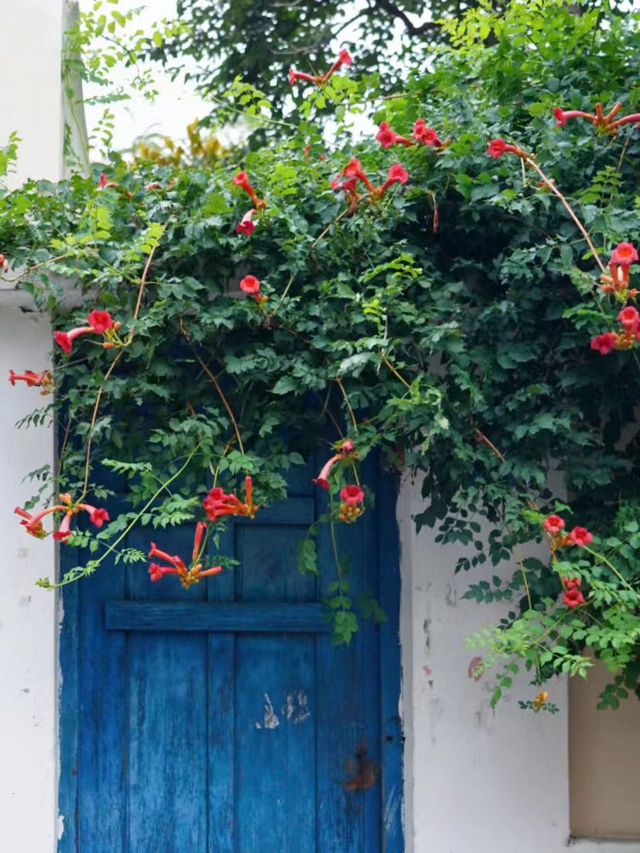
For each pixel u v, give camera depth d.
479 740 3.73
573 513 3.47
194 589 3.93
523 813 3.72
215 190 3.43
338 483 3.29
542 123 3.41
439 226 3.48
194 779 3.91
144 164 3.73
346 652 3.96
